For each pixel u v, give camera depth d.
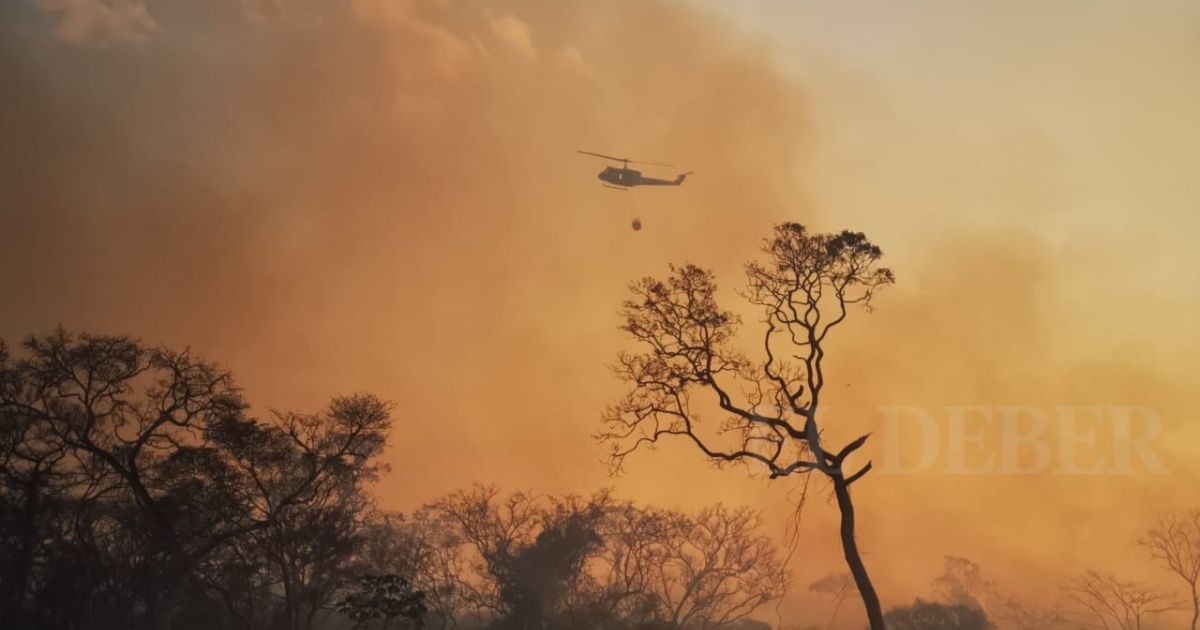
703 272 36.75
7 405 37.28
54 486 37.62
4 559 35.47
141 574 36.84
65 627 35.34
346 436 42.16
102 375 39.25
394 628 36.44
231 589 39.25
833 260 35.69
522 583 46.00
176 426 41.47
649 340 36.59
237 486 39.94
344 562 42.03
